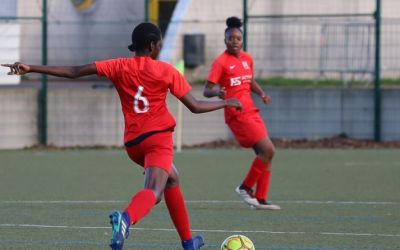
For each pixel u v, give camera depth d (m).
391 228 25.39
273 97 53.88
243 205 30.62
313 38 64.75
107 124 53.34
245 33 52.94
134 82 18.56
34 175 40.22
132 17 64.50
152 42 18.89
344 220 26.98
